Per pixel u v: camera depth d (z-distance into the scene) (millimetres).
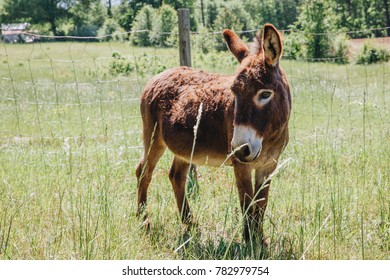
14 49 41156
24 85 16844
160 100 4836
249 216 4078
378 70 23141
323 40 31281
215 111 4324
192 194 5234
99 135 7918
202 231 4406
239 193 4105
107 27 68688
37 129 9438
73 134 8742
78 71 24109
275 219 4441
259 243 3830
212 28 54188
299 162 6137
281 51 3633
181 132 4547
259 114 3602
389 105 10711
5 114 11062
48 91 14867
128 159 6379
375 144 6848
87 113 10922
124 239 3816
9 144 7988
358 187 5102
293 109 10211
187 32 6047
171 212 4809
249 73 3615
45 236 4078
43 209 4617
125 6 80125
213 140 4379
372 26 60594
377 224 4395
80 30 74000
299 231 4129
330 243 4059
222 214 4578
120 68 19906
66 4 77000
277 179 5555
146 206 4551
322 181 5176
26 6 73250
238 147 3334
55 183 5137
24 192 5035
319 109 10375
